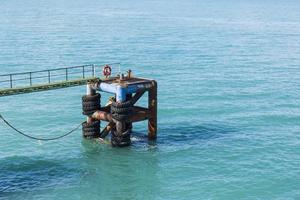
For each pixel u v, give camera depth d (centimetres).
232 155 4184
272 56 9738
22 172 3812
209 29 14575
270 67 8506
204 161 4053
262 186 3603
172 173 3828
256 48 10800
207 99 6138
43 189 3528
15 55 9162
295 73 8000
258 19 18762
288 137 4681
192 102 5978
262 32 14062
